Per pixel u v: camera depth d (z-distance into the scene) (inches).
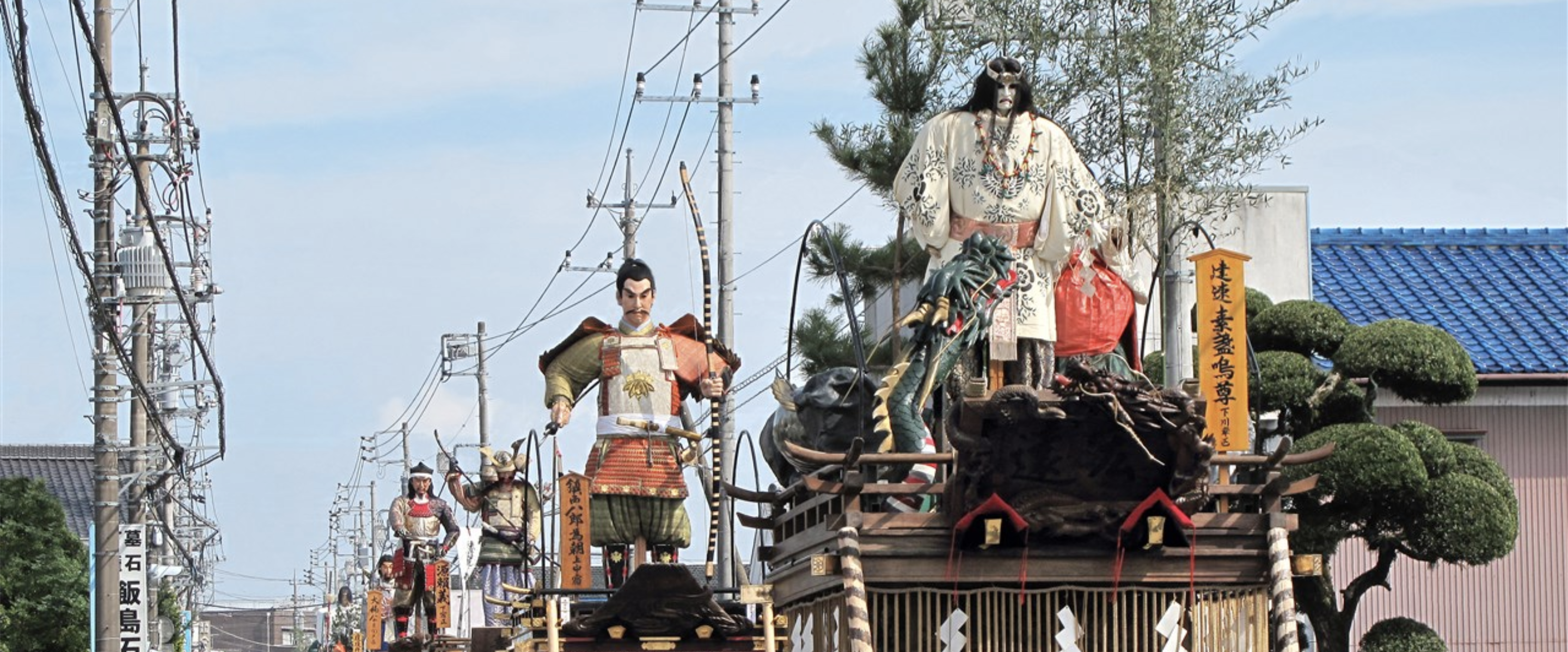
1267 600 414.0
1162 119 676.7
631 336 577.9
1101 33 685.9
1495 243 1108.5
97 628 1063.6
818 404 493.0
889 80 808.3
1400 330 747.4
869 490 402.6
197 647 3093.0
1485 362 964.6
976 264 455.2
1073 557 406.0
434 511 1056.8
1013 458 390.6
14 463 2143.2
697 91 1094.4
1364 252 1096.8
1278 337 778.2
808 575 454.6
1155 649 410.0
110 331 910.4
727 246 1067.9
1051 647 409.1
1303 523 717.3
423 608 1055.6
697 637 538.6
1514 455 967.0
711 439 571.2
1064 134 498.3
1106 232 493.4
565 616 622.2
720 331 1060.5
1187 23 677.3
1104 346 491.8
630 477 569.3
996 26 697.6
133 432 1273.4
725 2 1085.8
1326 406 750.5
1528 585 960.3
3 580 1163.3
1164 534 401.1
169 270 910.4
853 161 815.7
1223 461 418.0
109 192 1010.7
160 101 1166.3
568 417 575.8
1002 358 474.6
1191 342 722.2
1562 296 1047.0
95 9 993.5
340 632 2955.2
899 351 501.7
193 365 1736.0
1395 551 756.0
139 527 1156.5
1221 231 975.6
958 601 405.7
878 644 413.1
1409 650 761.6
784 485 519.2
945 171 494.3
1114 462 392.5
